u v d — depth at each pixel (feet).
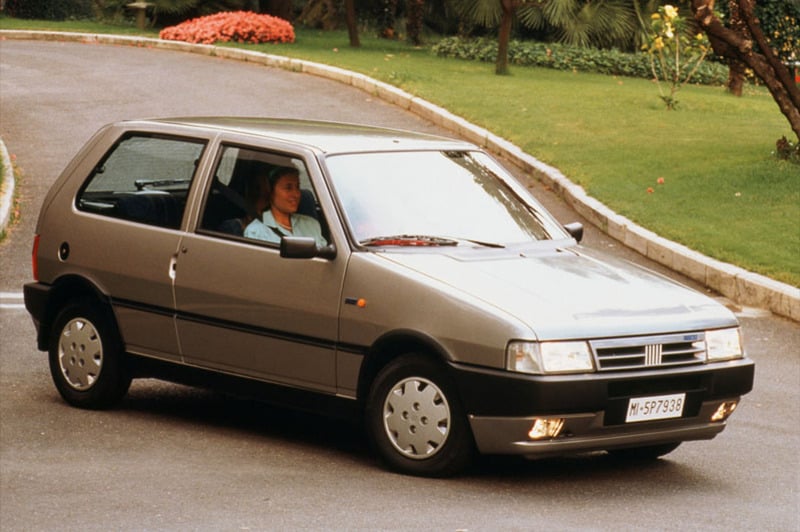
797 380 46.01
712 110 115.44
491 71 142.20
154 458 33.30
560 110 107.96
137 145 38.37
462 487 30.73
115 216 37.99
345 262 32.53
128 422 37.32
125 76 125.59
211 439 35.63
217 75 127.65
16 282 57.67
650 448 34.58
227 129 36.52
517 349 29.43
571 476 32.65
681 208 73.26
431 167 35.99
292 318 33.30
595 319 30.27
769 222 69.82
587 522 28.07
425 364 30.89
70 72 127.85
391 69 130.41
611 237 71.87
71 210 39.01
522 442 29.60
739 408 41.52
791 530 28.09
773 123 106.73
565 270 32.78
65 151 88.79
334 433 36.91
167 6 177.78
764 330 54.70
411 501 29.27
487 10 169.27
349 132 37.09
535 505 29.45
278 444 35.27
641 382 30.42
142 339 37.04
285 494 29.78
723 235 67.51
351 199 33.58
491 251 33.42
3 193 72.64
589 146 91.20
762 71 82.48
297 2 209.67
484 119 101.45
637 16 169.89
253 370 34.47
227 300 34.68
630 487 31.68
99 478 31.12
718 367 31.68
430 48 174.09
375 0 201.36
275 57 137.08
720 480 32.78
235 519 27.63
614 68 158.71
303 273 33.17
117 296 37.47
